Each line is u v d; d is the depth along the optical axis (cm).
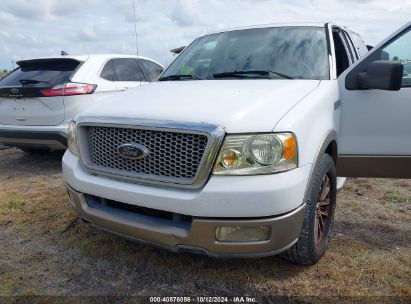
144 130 244
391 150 315
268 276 275
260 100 254
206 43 407
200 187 228
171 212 236
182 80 360
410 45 314
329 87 300
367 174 329
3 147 738
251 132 225
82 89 551
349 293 255
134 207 257
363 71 310
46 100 529
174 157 235
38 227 361
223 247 231
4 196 448
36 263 299
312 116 256
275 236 228
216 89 292
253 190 219
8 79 579
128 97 299
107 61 621
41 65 589
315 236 275
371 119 313
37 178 530
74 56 587
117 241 327
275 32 377
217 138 222
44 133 534
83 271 287
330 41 347
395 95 306
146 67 717
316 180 260
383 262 291
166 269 286
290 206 227
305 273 278
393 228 355
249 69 343
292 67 334
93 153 274
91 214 270
